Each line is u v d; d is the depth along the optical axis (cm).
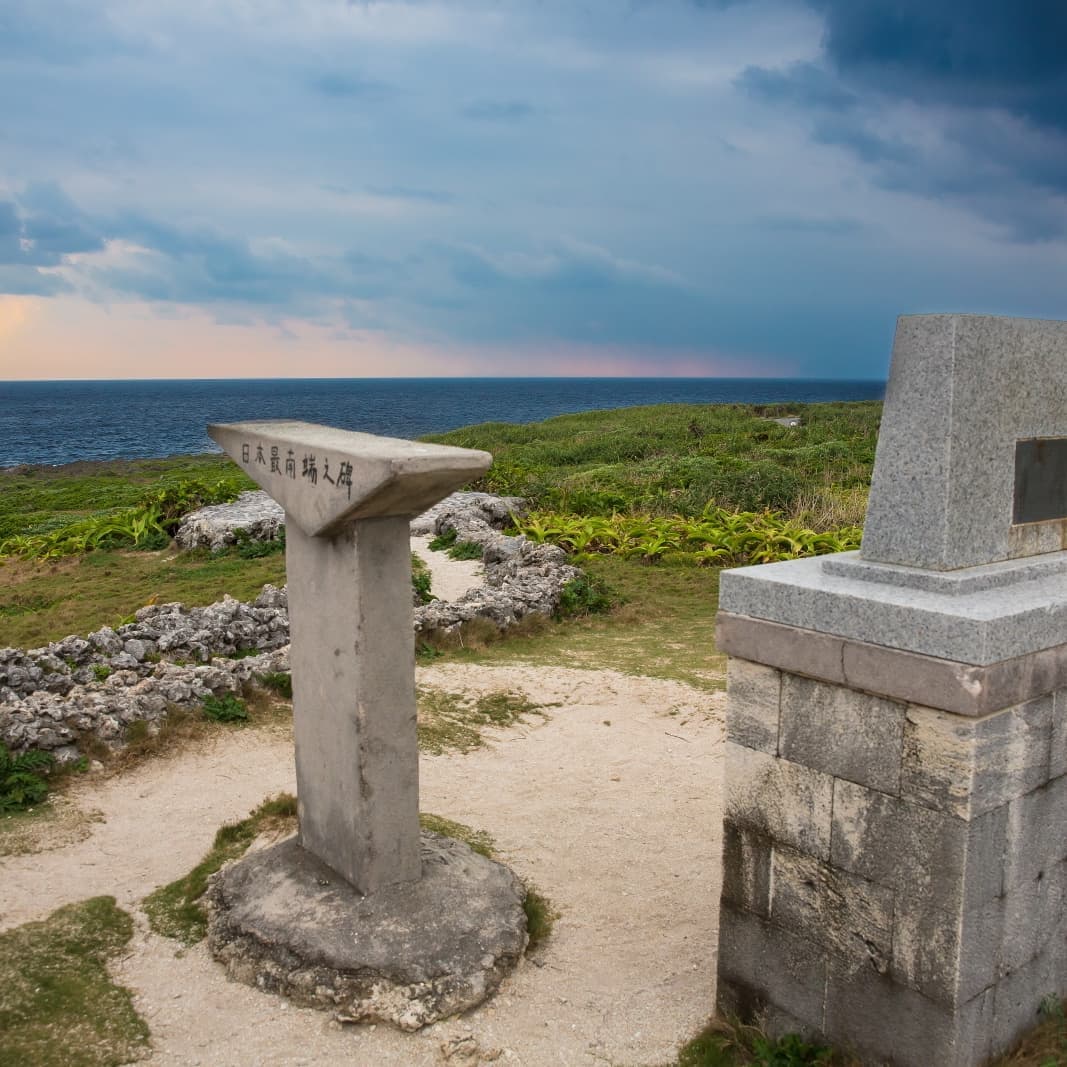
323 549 428
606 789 639
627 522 1510
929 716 309
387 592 418
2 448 7012
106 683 703
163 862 510
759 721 360
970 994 319
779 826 358
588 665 896
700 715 776
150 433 8688
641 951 449
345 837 439
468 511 1584
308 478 413
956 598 319
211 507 1697
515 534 1522
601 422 3962
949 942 312
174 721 669
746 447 2641
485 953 415
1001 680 298
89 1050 364
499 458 2744
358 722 419
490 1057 370
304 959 400
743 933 377
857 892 337
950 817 306
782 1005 367
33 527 2109
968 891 309
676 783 652
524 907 465
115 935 440
